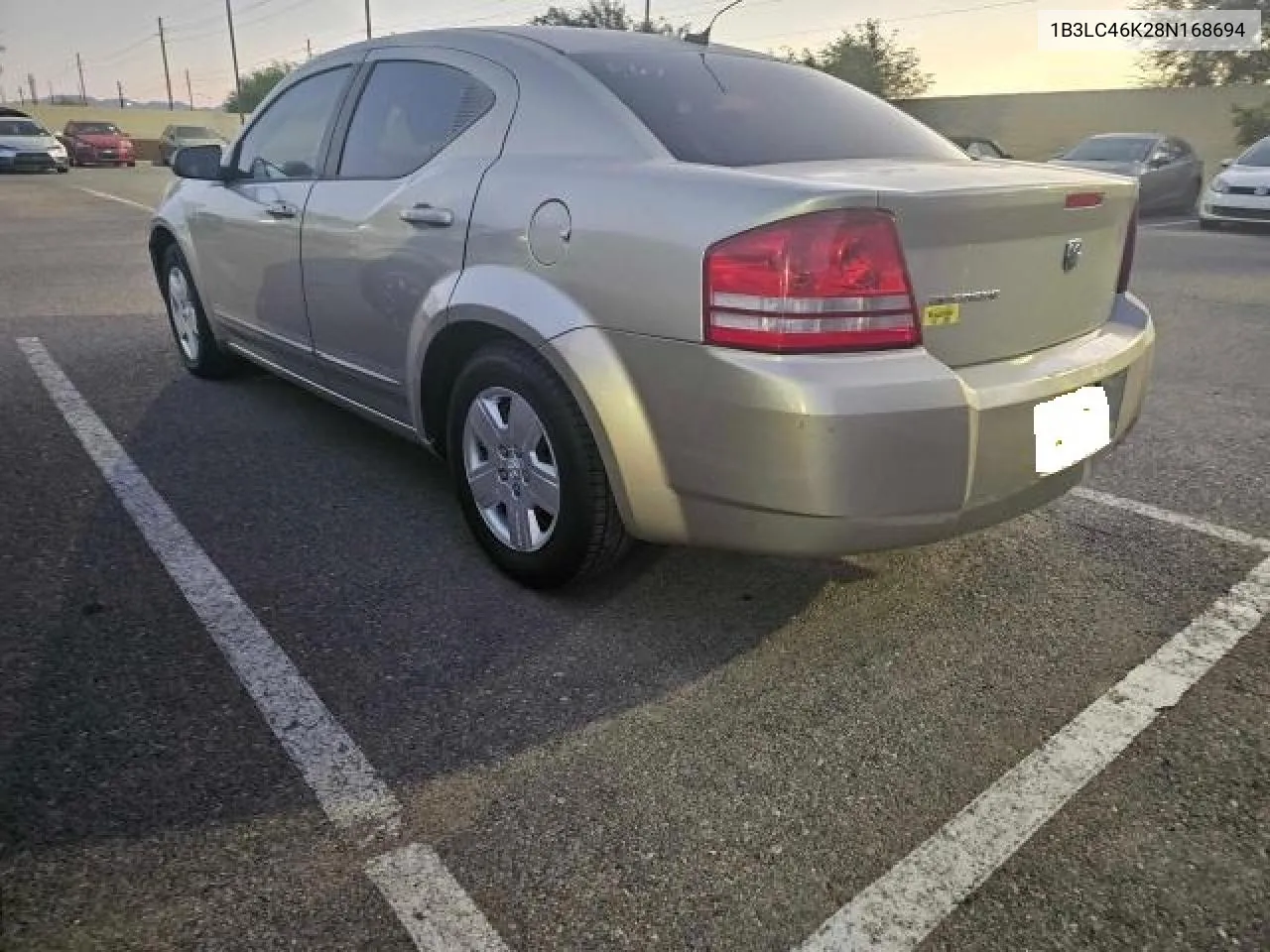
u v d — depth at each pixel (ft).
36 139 77.46
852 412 6.88
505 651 8.48
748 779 6.95
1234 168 45.93
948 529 7.59
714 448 7.39
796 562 10.16
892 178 7.57
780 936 5.66
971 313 7.57
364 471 12.44
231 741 7.18
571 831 6.43
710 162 8.24
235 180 13.78
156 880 5.92
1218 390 17.44
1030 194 7.63
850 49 132.46
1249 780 7.00
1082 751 7.31
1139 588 9.78
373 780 6.84
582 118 8.87
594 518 8.59
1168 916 5.84
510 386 8.95
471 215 9.16
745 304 7.04
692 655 8.48
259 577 9.61
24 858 6.03
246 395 15.57
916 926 5.74
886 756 7.24
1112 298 9.33
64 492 11.52
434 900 5.84
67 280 26.04
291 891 5.88
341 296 11.19
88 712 7.43
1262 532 11.14
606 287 7.88
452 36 10.69
